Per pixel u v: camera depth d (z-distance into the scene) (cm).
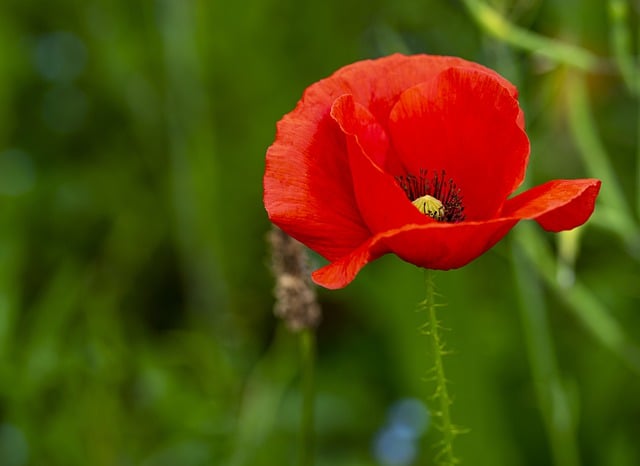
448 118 62
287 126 61
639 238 81
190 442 83
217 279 100
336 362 94
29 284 101
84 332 84
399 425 85
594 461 85
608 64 88
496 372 85
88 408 82
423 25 98
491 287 90
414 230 59
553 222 61
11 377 82
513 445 83
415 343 84
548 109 85
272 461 82
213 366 86
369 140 62
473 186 62
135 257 101
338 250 61
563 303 83
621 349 79
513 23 80
